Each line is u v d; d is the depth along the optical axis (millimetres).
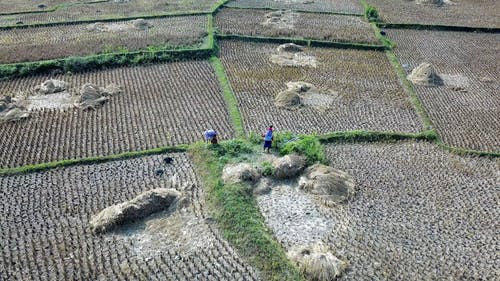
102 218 17016
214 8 40000
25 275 14977
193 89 27531
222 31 35594
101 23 36938
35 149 21672
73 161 20484
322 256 15367
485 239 17109
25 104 25609
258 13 40156
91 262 15539
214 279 14914
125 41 33125
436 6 43312
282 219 17703
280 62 31422
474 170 21109
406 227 17516
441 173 20766
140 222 17266
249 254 15789
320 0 44281
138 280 14852
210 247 16203
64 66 29641
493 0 45844
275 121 24344
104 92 26703
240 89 27609
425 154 22203
